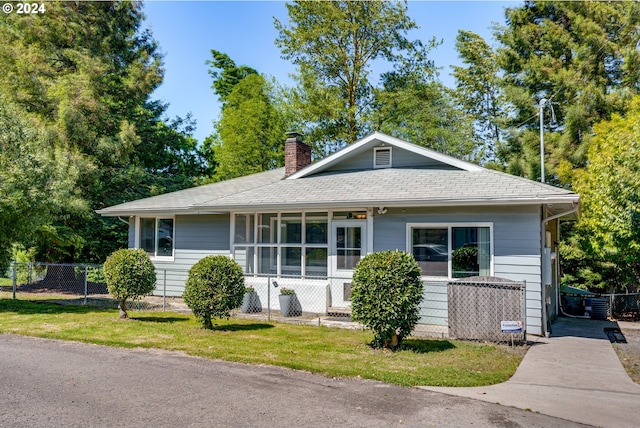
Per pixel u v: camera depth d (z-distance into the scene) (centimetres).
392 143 1319
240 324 1073
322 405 534
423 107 2906
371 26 2750
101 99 2144
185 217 1505
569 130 2216
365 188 1210
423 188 1134
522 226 1023
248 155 3169
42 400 545
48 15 2095
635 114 1795
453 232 1092
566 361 771
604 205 1365
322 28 2709
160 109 2838
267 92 3550
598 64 2278
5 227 1252
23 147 1261
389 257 825
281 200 1237
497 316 909
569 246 2277
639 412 530
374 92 2855
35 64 1986
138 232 1585
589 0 2317
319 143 3038
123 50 2412
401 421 489
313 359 740
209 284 995
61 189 1363
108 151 2059
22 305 1341
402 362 732
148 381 623
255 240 1338
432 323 1090
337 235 1228
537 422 494
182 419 489
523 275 1018
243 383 616
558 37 2367
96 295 1573
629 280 1497
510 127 2592
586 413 524
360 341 888
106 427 466
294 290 1242
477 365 724
